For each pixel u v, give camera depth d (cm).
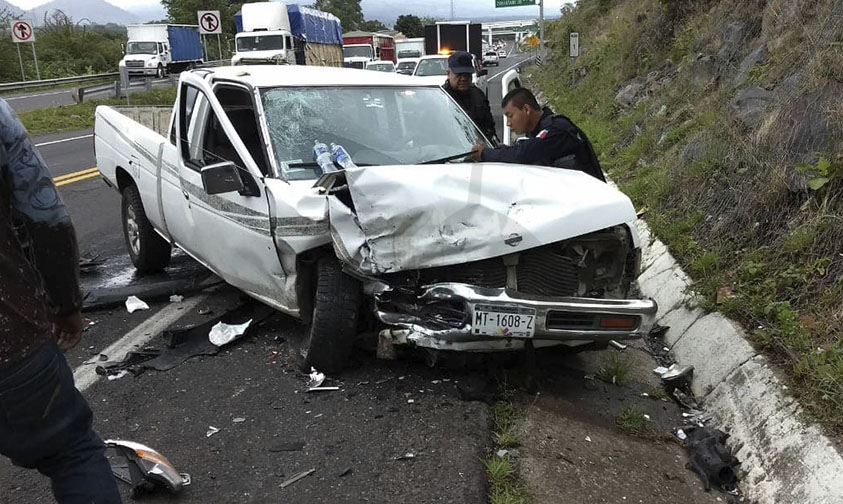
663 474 329
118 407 374
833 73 530
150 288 548
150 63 3684
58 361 208
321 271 379
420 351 400
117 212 861
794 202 482
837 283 399
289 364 419
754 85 682
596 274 379
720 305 450
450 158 447
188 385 398
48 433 207
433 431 339
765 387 357
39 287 206
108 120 657
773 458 318
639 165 862
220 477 309
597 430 359
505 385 387
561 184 374
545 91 2367
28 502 291
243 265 437
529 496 294
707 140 655
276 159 417
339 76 498
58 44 4131
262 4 2706
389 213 349
